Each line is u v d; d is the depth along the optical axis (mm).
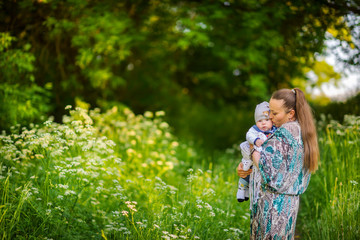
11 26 6223
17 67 6082
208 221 3629
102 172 4641
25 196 3219
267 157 2500
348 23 5625
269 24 6684
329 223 3777
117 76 8922
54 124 4512
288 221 2615
